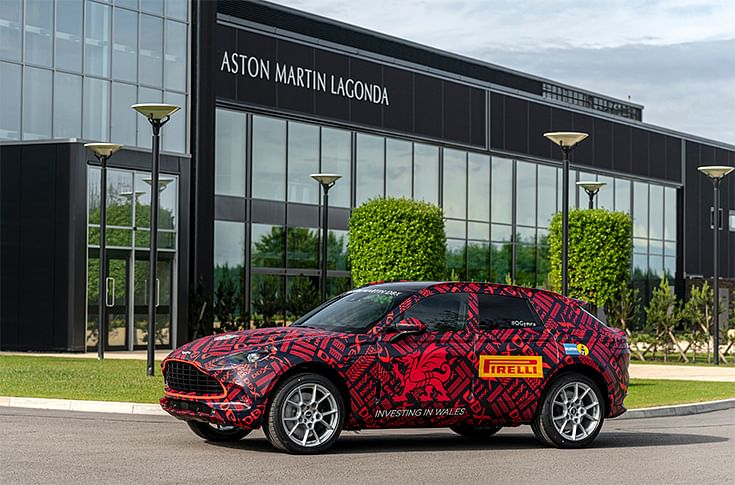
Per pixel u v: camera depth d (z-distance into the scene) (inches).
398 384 477.7
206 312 1348.4
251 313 1461.6
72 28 1304.1
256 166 1492.4
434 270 1005.2
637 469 444.1
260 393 454.6
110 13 1336.1
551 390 510.0
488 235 1831.9
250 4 1529.3
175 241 1333.7
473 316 503.5
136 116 1357.0
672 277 2218.3
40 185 1227.9
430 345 487.2
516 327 510.3
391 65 1673.2
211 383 461.7
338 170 1604.3
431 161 1745.8
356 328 484.7
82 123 1309.1
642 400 780.0
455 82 1775.3
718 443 539.8
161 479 392.2
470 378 492.1
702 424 652.1
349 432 573.6
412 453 484.1
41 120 1277.1
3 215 1243.8
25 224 1233.4
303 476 407.5
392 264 995.3
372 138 1656.0
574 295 1224.8
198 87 1405.0
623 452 500.4
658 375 1077.1
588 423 519.2
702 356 1443.2
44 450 459.5
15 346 1232.8
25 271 1230.9
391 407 477.1
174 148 1390.3
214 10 1425.9
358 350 472.4
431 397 483.8
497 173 1856.5
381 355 475.5
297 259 1539.1
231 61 1453.0
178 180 1341.0
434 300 499.8
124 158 1277.1
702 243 2277.3
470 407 492.1
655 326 1353.3
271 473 412.5
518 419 505.0
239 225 1462.8
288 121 1536.7
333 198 1596.9
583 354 518.0
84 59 1312.7
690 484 406.3
